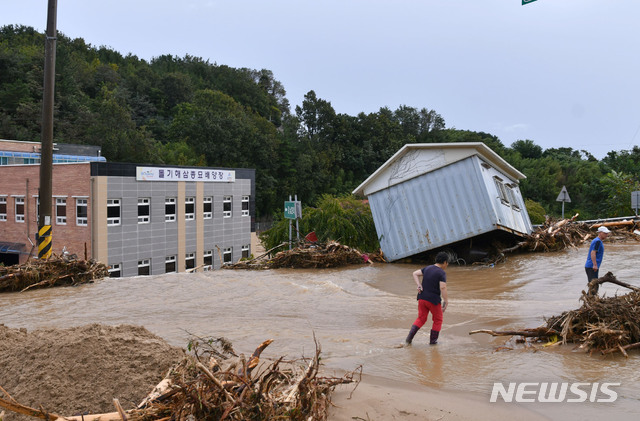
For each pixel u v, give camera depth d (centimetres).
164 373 515
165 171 3497
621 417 491
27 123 6388
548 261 1611
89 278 1452
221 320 959
